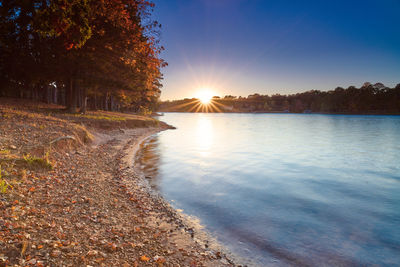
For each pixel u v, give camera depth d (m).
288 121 98.56
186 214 7.46
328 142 30.95
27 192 5.98
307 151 23.23
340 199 9.53
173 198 8.95
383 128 59.44
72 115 24.80
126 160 14.78
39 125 13.87
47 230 4.40
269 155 20.28
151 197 8.67
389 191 10.65
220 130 48.41
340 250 5.64
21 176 6.83
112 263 3.92
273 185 11.36
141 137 28.70
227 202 8.80
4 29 16.38
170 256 4.70
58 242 4.05
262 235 6.30
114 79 28.02
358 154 21.86
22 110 19.56
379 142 31.38
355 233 6.54
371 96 193.88
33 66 24.88
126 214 6.45
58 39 20.66
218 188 10.55
